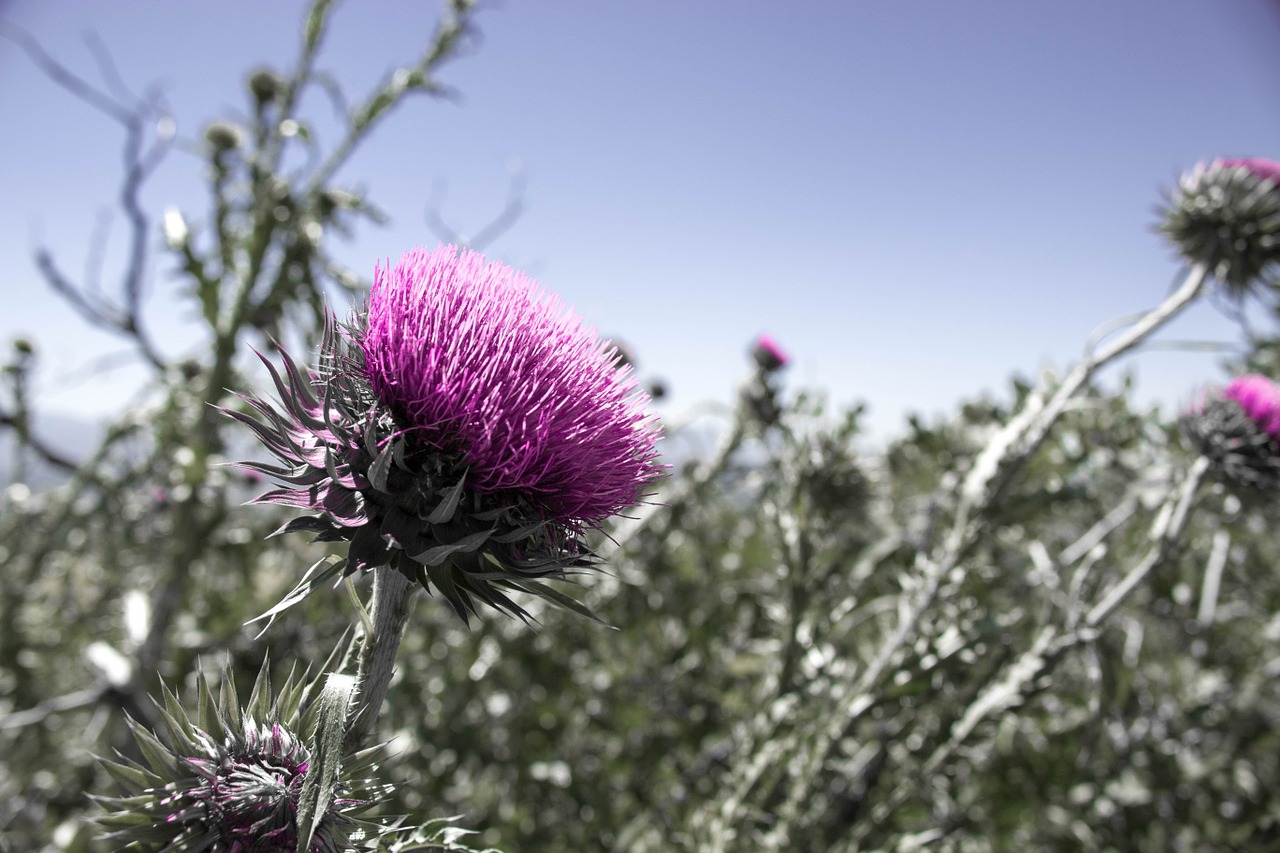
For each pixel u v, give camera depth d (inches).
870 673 9.0
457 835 5.0
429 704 12.9
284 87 12.4
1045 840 12.5
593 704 14.1
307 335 11.7
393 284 5.3
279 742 4.9
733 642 14.7
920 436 13.1
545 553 5.1
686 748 13.8
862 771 10.5
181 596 11.9
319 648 13.8
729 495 16.1
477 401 5.1
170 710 4.8
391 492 4.9
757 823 9.4
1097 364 9.6
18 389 13.7
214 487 12.3
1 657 15.3
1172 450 12.4
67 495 14.5
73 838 11.2
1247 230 9.8
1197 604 14.7
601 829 12.1
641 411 5.6
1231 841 13.2
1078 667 12.6
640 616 15.2
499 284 5.4
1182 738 13.6
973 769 11.2
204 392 11.9
